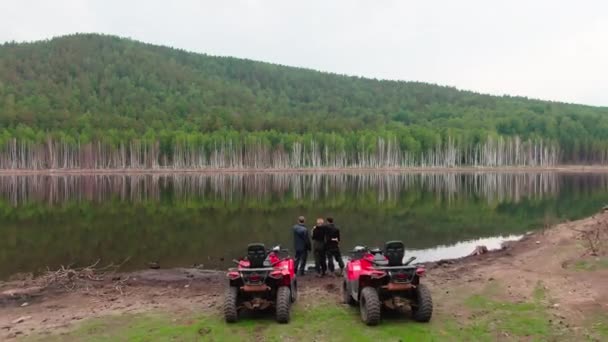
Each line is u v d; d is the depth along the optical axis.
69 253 20.23
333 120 159.00
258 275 10.02
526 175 102.94
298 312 11.03
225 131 135.50
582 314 10.24
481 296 12.02
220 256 19.59
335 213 33.25
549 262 15.47
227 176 101.56
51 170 115.38
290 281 10.76
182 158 125.81
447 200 43.47
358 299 10.73
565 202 41.00
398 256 10.08
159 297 13.09
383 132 137.12
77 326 10.40
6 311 12.04
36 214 33.22
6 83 169.38
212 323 10.30
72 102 162.38
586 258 15.28
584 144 139.75
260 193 53.31
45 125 131.88
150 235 24.42
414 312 10.27
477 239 23.22
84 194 52.28
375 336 9.31
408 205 38.91
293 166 128.88
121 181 81.62
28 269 17.53
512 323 9.90
